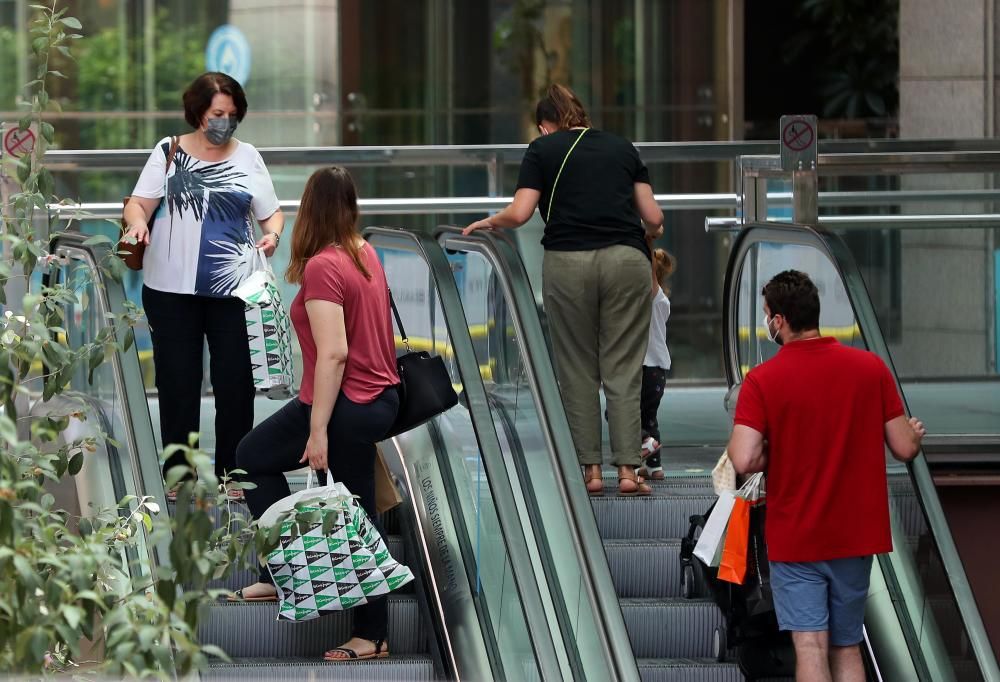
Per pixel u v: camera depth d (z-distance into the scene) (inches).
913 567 752.3
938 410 1000.2
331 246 725.3
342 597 721.0
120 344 634.2
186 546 482.6
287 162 1124.5
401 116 1610.5
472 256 901.8
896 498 768.9
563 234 860.6
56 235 833.5
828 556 699.4
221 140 820.6
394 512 880.3
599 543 693.3
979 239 1004.6
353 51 1596.9
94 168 1070.4
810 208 924.0
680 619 826.2
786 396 700.7
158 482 663.8
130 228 799.7
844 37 2151.8
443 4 1610.5
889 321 1000.2
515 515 716.7
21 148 733.3
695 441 1098.1
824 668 706.2
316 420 712.4
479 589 790.5
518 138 1631.4
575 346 875.4
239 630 787.4
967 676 714.8
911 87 1400.1
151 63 1556.3
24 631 469.7
